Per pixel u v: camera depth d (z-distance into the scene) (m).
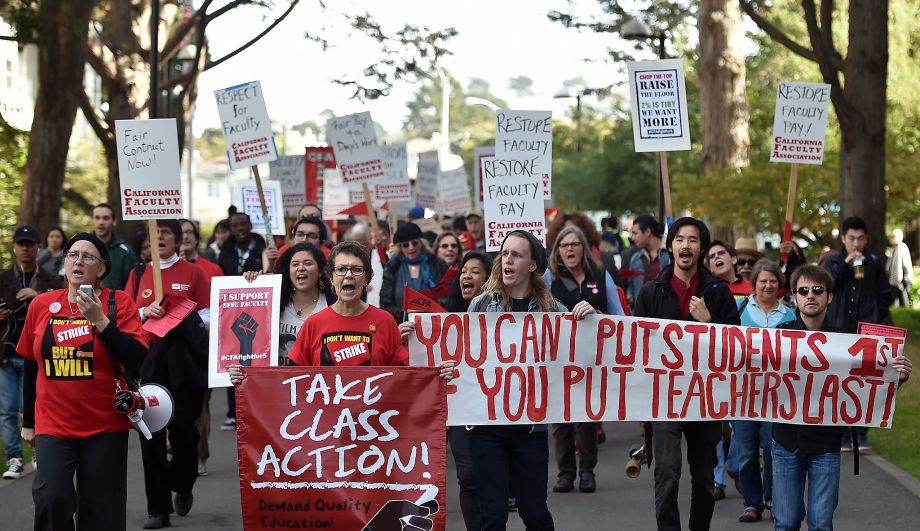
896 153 26.75
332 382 6.52
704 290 7.80
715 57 27.75
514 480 7.05
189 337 8.91
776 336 7.55
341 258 6.87
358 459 6.48
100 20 28.86
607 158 48.50
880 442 12.52
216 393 18.22
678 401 7.56
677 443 7.55
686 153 41.53
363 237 15.40
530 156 10.62
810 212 25.73
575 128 60.44
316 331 6.98
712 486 7.63
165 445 8.88
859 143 19.05
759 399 7.54
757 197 25.48
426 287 11.52
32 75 37.94
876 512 9.34
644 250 14.80
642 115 11.00
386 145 18.97
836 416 7.52
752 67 38.31
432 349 7.36
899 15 31.03
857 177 19.03
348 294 6.87
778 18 34.19
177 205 9.16
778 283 9.40
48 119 19.83
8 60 35.09
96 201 40.56
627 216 52.09
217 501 9.92
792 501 7.27
